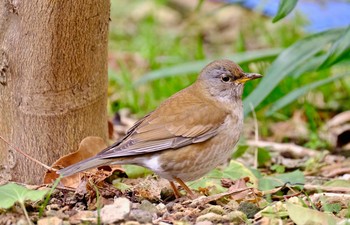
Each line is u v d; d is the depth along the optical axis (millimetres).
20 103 11117
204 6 23625
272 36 20922
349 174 13156
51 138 11227
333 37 14531
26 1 10750
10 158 11344
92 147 11273
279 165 13672
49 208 10258
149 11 23312
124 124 16297
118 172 11969
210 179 11922
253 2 23047
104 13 11242
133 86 16281
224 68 11406
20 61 10969
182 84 17438
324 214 9750
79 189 10664
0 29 10945
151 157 10750
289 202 10078
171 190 11258
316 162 13805
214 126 10938
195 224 9789
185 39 22219
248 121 16406
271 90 14117
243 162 13891
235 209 10383
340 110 17094
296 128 16219
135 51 20641
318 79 17391
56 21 10773
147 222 9750
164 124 10805
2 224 9602
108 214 9727
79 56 11070
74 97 11195
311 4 21391
